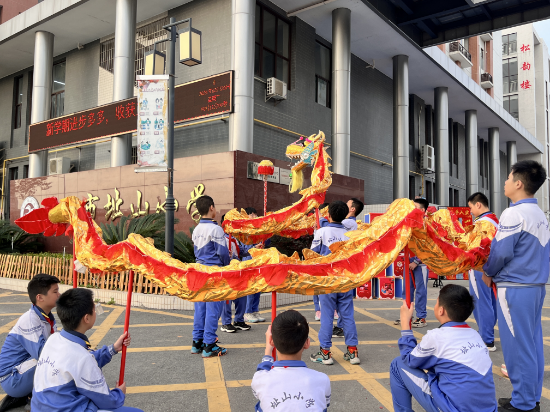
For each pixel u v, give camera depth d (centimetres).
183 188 1016
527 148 3297
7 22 1627
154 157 721
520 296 307
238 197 941
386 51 1641
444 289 258
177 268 282
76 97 1686
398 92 1648
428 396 251
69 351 228
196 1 1333
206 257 462
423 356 252
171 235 710
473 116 2253
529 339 306
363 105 1758
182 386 369
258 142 1272
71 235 346
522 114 3831
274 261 270
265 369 218
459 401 235
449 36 1584
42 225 345
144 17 1447
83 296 238
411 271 610
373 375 400
